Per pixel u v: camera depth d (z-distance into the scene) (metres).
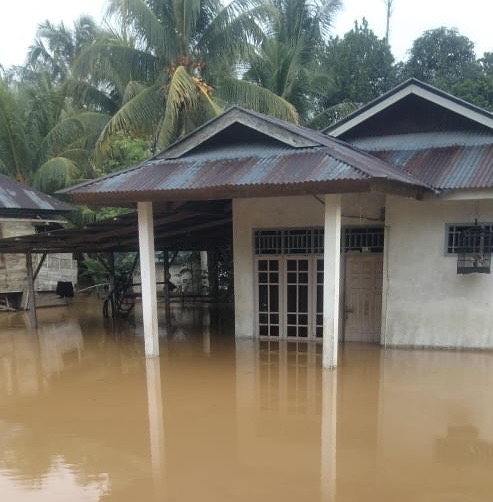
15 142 17.73
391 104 9.85
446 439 5.46
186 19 14.08
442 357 8.70
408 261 9.23
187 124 14.62
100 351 10.37
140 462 5.11
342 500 4.25
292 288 10.39
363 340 9.96
